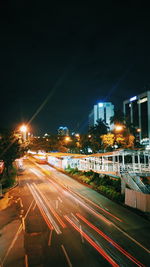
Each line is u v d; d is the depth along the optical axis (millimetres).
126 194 17828
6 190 24141
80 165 42062
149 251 9773
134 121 109625
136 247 10164
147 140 97500
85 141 69250
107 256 9273
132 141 57844
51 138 81938
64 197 20719
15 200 19609
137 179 23312
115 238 11133
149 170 27156
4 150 26859
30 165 56188
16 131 30156
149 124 96500
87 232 11945
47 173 40375
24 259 9000
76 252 9602
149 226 12891
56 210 16266
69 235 11492
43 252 9594
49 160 61188
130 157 50375
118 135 62094
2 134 27141
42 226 12852
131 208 16641
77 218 14359
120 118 67812
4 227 12703
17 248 9984
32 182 30203
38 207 17156
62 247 10078
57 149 80438
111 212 15703
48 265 8555
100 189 23266
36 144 89812
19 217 14594
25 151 36719
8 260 8930
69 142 78188
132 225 13047
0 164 29453
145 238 11180
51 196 21188
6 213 15531
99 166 35031
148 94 97812
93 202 18719
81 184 28391
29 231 12086
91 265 8562
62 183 29234
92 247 10109
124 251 9742
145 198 15539
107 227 12688
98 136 70375
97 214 15234
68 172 38969
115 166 30250
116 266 8500
